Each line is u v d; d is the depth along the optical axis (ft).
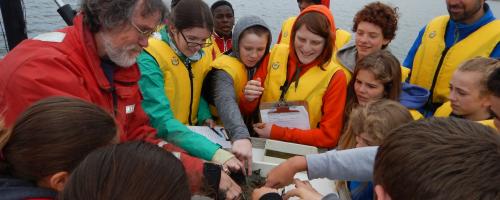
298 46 7.48
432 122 2.65
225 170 5.98
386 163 2.57
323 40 7.32
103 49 5.08
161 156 2.49
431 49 9.75
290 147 6.83
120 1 4.67
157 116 6.54
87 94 4.75
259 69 8.14
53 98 3.53
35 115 3.32
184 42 6.86
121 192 2.24
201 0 6.95
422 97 8.21
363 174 4.68
